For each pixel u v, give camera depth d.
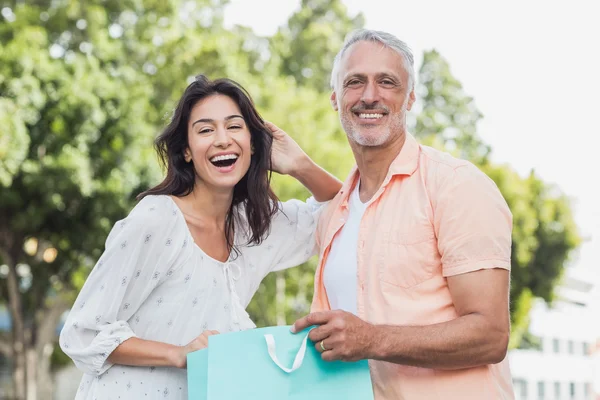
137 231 3.80
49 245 22.81
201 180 4.06
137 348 3.71
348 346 3.37
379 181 4.10
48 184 19.45
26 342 23.50
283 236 4.38
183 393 3.84
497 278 3.63
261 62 32.78
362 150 4.09
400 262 3.81
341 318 3.38
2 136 18.89
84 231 20.53
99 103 20.30
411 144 4.03
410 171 3.93
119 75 21.23
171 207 3.94
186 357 3.61
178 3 23.44
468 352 3.52
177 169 4.06
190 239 3.95
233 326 4.02
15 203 19.88
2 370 32.12
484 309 3.58
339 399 3.45
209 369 3.38
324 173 4.55
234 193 4.25
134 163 20.47
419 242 3.80
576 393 38.81
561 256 29.73
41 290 23.75
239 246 4.23
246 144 4.04
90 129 20.03
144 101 21.14
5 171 19.03
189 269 3.93
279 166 4.52
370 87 4.00
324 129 23.73
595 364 19.75
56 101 19.83
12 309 23.14
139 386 3.78
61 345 3.79
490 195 3.73
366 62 4.03
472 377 3.69
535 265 29.73
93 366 3.73
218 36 23.50
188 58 22.91
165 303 3.90
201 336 3.68
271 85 24.55
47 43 20.86
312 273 23.36
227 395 3.36
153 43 23.06
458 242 3.67
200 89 4.03
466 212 3.69
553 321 38.00
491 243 3.64
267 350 3.43
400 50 4.07
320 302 4.15
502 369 3.84
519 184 29.45
